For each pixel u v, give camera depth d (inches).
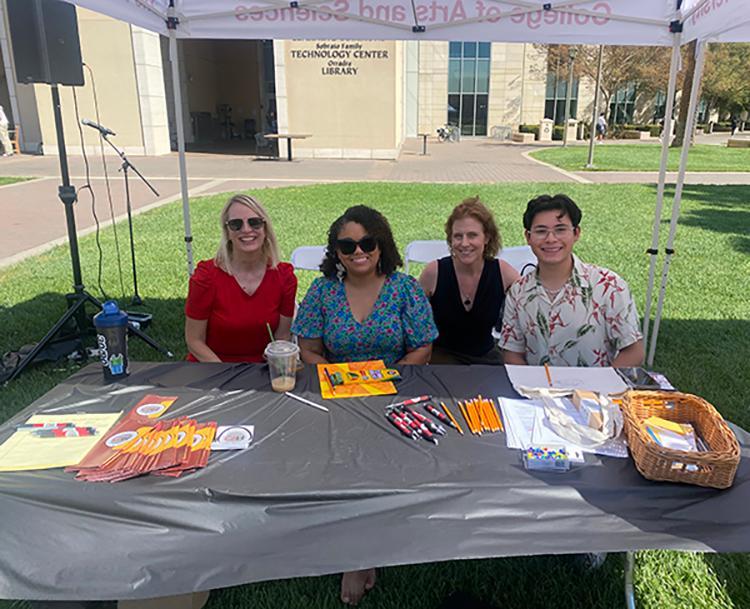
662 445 62.7
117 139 836.0
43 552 53.0
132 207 418.6
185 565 52.4
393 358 104.3
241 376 86.0
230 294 112.7
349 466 63.5
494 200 455.5
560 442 67.7
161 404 76.4
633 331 96.7
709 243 312.2
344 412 75.4
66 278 247.0
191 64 1143.6
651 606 84.8
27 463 62.9
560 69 1132.5
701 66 143.9
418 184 545.0
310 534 55.4
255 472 62.2
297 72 769.6
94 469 62.0
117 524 55.7
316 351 106.3
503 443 68.4
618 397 77.7
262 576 51.6
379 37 156.8
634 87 1396.4
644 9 146.9
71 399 78.4
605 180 593.0
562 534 55.1
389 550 53.8
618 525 55.8
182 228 347.3
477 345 125.7
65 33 160.6
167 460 63.4
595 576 89.7
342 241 96.1
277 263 116.2
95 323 82.9
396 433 70.3
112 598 50.0
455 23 153.4
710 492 59.0
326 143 801.6
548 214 93.2
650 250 163.0
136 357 169.2
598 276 97.3
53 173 612.7
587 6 148.3
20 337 183.8
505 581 88.9
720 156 866.1
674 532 54.9
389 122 788.6
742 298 226.2
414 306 103.1
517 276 123.2
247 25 156.3
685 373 161.6
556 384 82.3
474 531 55.4
